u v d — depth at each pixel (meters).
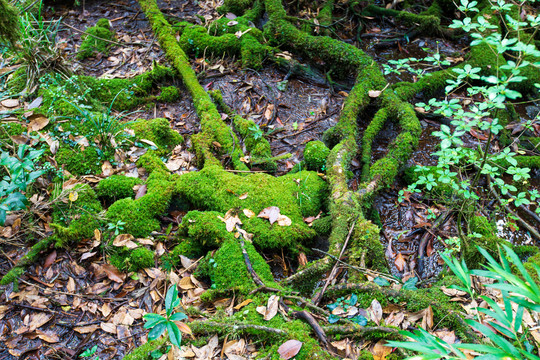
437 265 3.25
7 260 3.00
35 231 3.08
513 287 1.64
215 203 3.35
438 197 3.66
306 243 3.26
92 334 2.65
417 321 2.60
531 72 4.70
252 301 2.72
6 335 2.61
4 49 4.30
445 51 5.32
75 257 3.03
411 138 3.82
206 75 4.77
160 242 3.19
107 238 3.10
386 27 5.68
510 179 3.93
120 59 4.96
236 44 4.97
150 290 2.90
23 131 3.70
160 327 2.16
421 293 2.71
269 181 3.52
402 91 4.41
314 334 2.55
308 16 5.59
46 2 5.68
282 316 2.63
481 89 2.34
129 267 2.97
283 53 4.98
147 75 4.57
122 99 4.38
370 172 3.65
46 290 2.84
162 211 3.35
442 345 1.67
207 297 2.78
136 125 3.96
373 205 3.68
